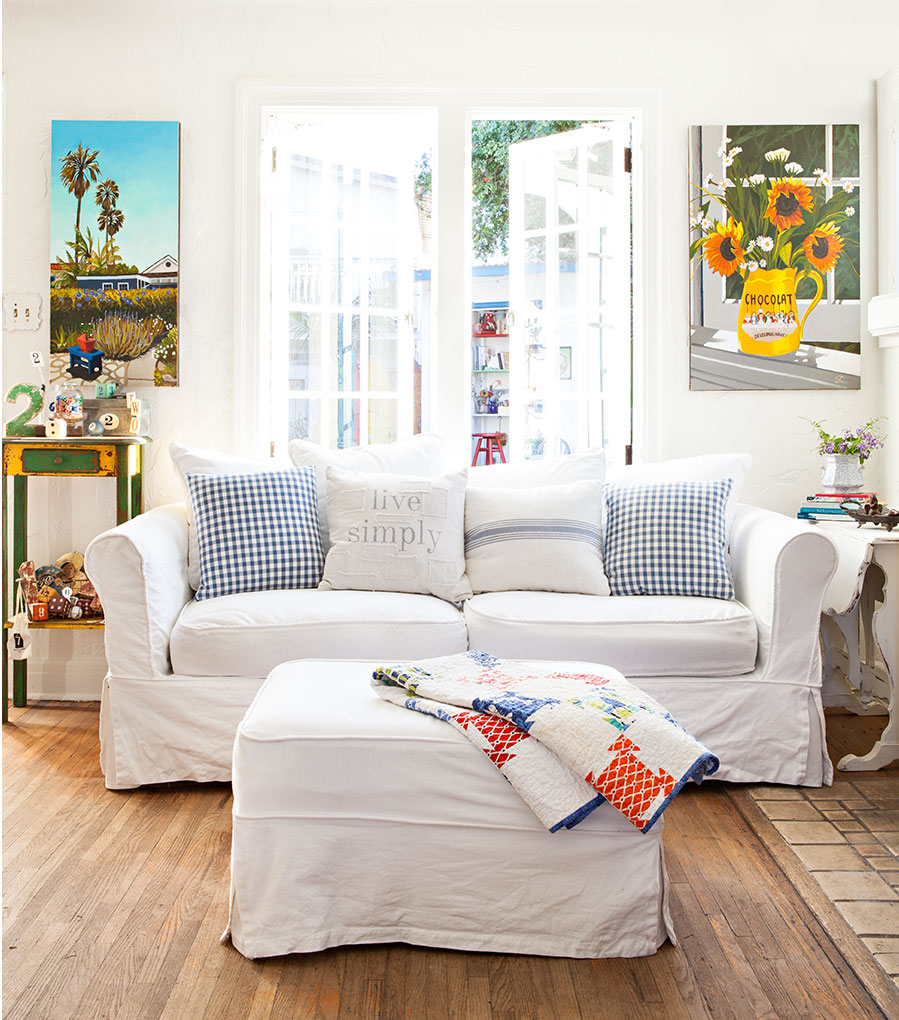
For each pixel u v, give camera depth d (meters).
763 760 2.71
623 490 3.20
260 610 2.76
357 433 4.00
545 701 1.89
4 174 3.60
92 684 3.66
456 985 1.74
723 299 3.65
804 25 3.60
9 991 1.69
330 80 3.58
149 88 3.59
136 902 2.02
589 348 3.95
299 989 1.71
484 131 8.01
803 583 2.68
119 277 3.60
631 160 3.75
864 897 2.04
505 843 1.83
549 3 3.58
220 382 3.66
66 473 3.34
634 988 1.72
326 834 1.84
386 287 4.01
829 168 3.63
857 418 3.67
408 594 2.99
